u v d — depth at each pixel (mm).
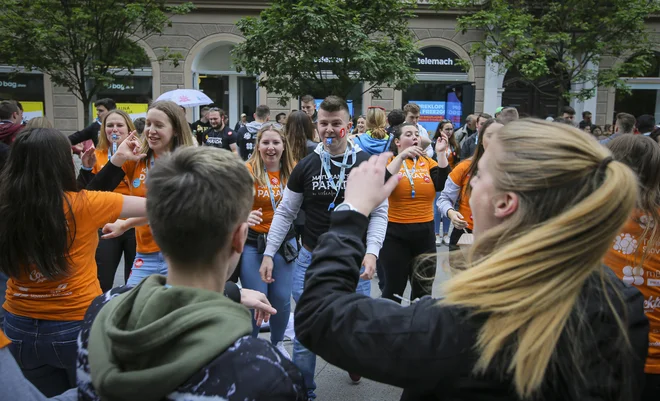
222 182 1171
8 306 2240
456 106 13141
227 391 1022
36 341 2193
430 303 1055
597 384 932
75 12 10539
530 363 896
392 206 3904
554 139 1021
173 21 15859
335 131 3072
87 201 2189
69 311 2197
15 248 2076
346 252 1159
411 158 4020
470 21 12359
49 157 2059
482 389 950
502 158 1056
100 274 3926
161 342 1037
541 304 918
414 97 16734
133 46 11898
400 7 9500
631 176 982
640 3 11953
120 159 2805
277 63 8773
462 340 964
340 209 1220
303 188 3191
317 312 1097
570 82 13430
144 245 3205
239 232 1247
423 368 977
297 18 8227
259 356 1074
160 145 3289
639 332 1060
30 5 10625
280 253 3332
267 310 1812
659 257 2057
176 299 1117
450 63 16500
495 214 1059
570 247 943
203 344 1042
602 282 1020
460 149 8602
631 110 17234
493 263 979
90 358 1112
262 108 8109
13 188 2025
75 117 16109
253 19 9383
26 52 10852
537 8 13047
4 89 15828
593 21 12312
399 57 9250
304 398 1137
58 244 2086
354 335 1032
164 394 1024
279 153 3555
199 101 10492
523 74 12867
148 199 1186
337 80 8727
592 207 942
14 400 1271
